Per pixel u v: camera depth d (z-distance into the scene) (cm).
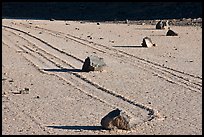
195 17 6762
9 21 6197
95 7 8356
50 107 2044
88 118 1873
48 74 2761
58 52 3569
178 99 2188
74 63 3109
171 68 2936
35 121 1839
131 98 2203
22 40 4191
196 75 2730
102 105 2081
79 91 2348
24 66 2998
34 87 2431
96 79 2611
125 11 7825
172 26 5797
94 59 2839
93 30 5197
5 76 2695
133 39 4406
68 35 4647
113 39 4394
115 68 2931
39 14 8175
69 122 1820
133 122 1770
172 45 3975
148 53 3534
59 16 7844
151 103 2112
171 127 1766
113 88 2403
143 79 2623
